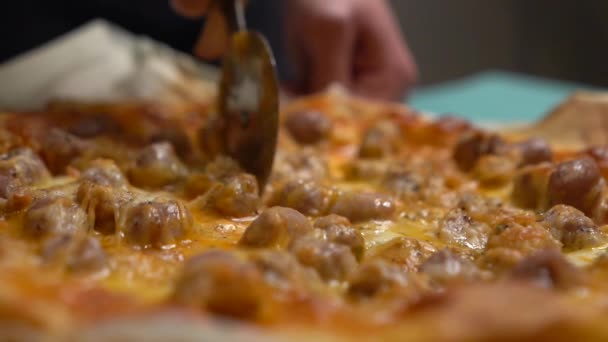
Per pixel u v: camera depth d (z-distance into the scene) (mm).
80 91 705
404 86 913
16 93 696
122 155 527
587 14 1533
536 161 537
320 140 608
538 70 1614
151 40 885
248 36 500
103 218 427
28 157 486
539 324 296
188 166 531
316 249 381
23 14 833
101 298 328
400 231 451
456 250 420
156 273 383
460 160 554
